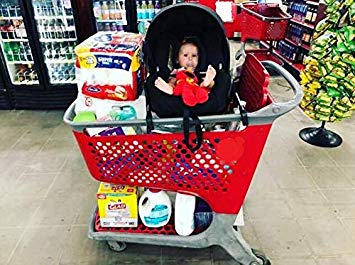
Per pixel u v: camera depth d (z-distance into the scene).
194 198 1.49
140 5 3.54
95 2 3.40
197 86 1.17
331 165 2.48
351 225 1.91
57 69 3.50
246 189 1.34
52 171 2.44
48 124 3.18
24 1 2.99
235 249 1.53
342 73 2.32
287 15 4.33
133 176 1.36
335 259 1.69
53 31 3.30
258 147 1.22
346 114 2.54
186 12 1.18
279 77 4.40
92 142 1.26
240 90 1.53
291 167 2.45
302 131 2.93
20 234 1.87
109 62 1.29
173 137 1.21
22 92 3.41
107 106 1.36
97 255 1.72
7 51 3.34
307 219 1.95
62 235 1.85
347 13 2.21
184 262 1.68
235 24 6.02
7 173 2.42
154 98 1.21
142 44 1.34
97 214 1.70
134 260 1.69
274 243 1.79
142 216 1.57
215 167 1.28
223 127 1.41
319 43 2.38
